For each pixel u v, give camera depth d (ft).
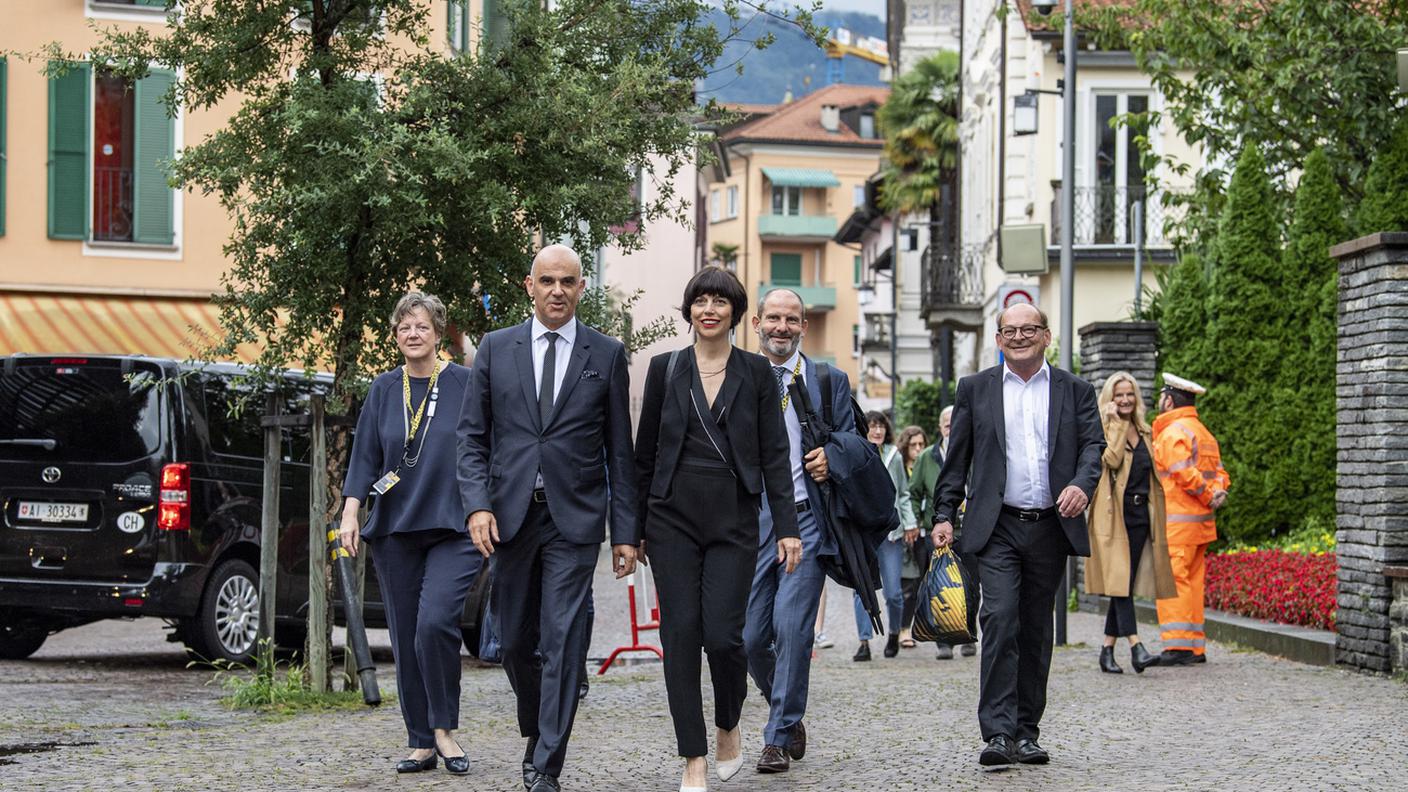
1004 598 30.68
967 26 172.04
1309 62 74.79
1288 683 44.21
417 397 31.24
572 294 28.09
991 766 30.32
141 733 35.27
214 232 94.79
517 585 27.96
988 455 31.12
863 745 33.71
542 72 43.80
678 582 27.22
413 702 30.40
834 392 31.78
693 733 27.07
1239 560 62.80
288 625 54.60
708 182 331.77
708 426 27.32
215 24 42.75
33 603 51.26
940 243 182.39
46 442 51.96
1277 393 73.15
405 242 43.21
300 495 54.85
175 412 51.52
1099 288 123.34
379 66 44.09
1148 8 81.46
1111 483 48.49
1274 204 75.66
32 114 92.94
